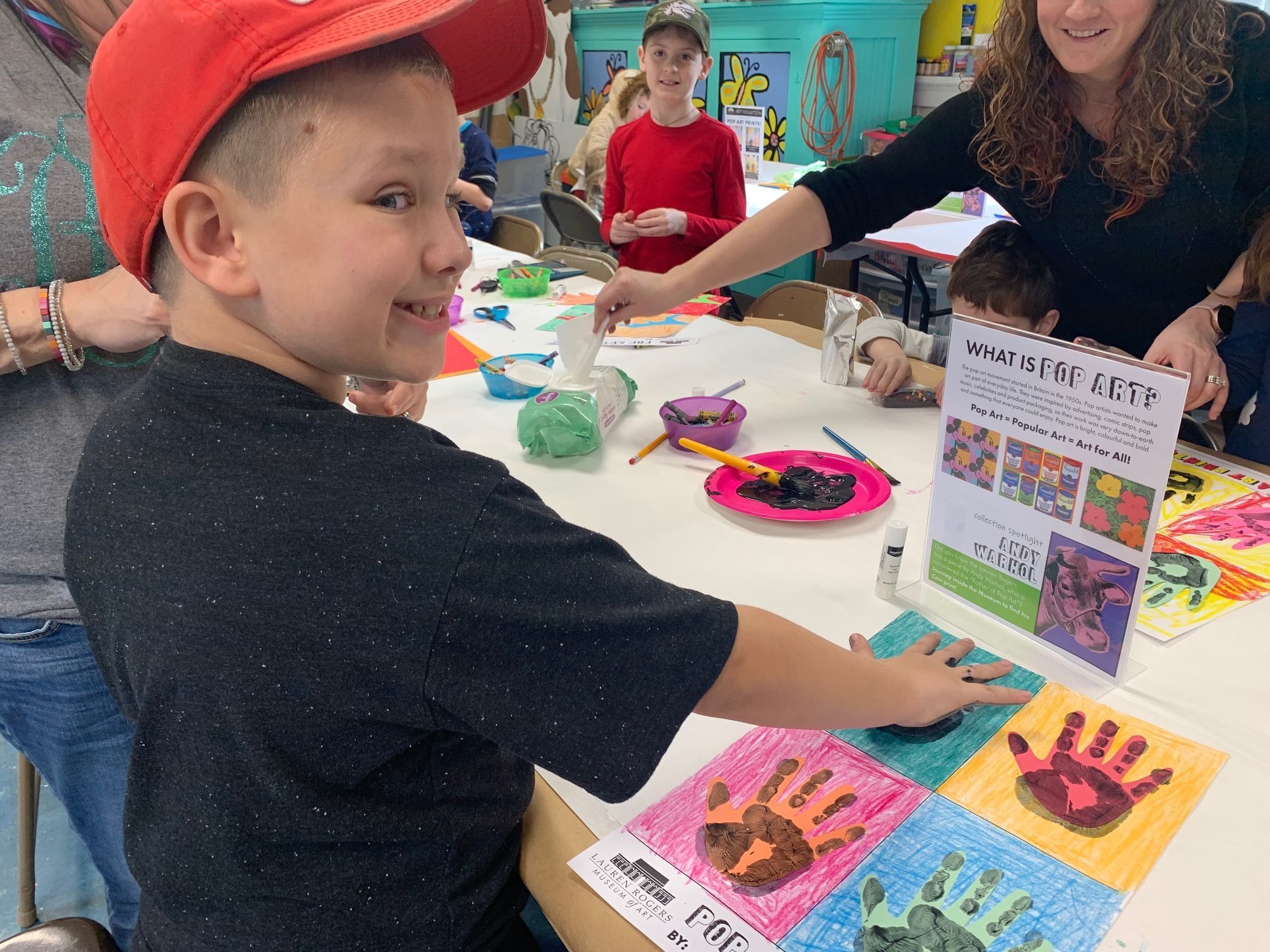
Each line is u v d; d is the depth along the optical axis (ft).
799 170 12.16
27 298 2.72
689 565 3.20
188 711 1.70
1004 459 2.65
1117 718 2.42
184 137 1.58
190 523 1.66
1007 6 4.04
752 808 2.21
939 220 10.69
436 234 1.79
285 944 1.87
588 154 13.09
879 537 3.39
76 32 2.93
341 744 1.73
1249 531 3.29
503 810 2.13
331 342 1.77
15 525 3.02
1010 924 1.86
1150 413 2.21
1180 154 3.89
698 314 6.16
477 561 1.62
